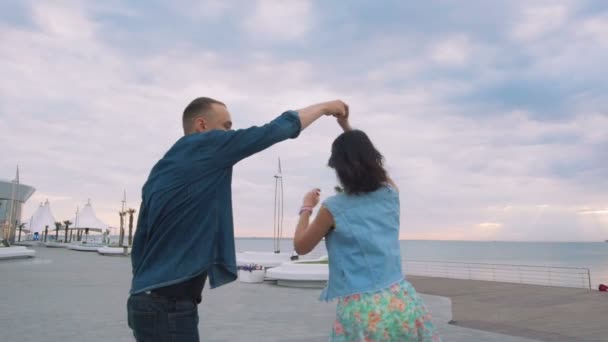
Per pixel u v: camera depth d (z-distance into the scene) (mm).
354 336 2062
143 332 1994
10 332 6934
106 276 16906
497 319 8414
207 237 2008
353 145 2258
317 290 12984
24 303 10016
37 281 14930
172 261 1938
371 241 2150
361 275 2133
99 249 35500
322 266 13781
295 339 6566
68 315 8469
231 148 2029
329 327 7488
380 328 2039
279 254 18094
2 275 17031
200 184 1992
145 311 1975
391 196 2275
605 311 9383
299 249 2303
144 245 2104
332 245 2227
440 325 7703
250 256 18203
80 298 10898
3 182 66438
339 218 2189
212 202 2035
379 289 2105
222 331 7141
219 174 2059
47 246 55906
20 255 28453
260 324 7762
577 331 7270
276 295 11828
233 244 2129
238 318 8352
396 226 2277
